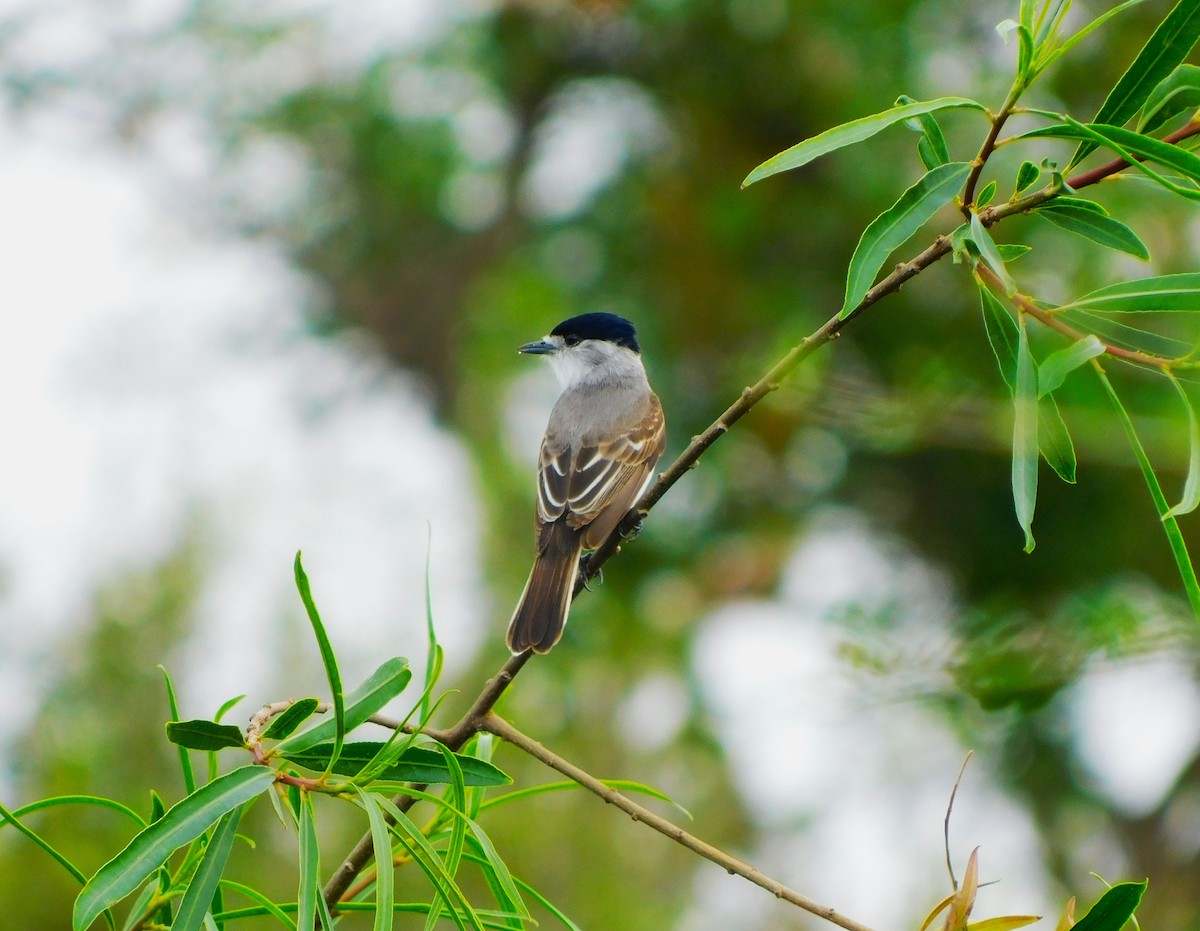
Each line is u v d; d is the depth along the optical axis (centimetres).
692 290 1477
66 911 876
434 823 491
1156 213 1190
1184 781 1322
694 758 1259
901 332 1374
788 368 518
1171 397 1084
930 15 1397
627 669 1280
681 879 1188
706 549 1398
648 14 1534
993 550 1364
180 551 1048
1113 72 1345
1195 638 892
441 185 1875
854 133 445
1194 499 408
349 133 1845
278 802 406
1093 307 451
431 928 416
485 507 1378
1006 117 441
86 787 938
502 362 1503
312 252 2036
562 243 1593
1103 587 1080
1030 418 423
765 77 1524
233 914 448
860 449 1380
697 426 1418
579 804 1126
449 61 1769
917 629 984
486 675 1205
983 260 447
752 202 1493
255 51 1831
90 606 1030
